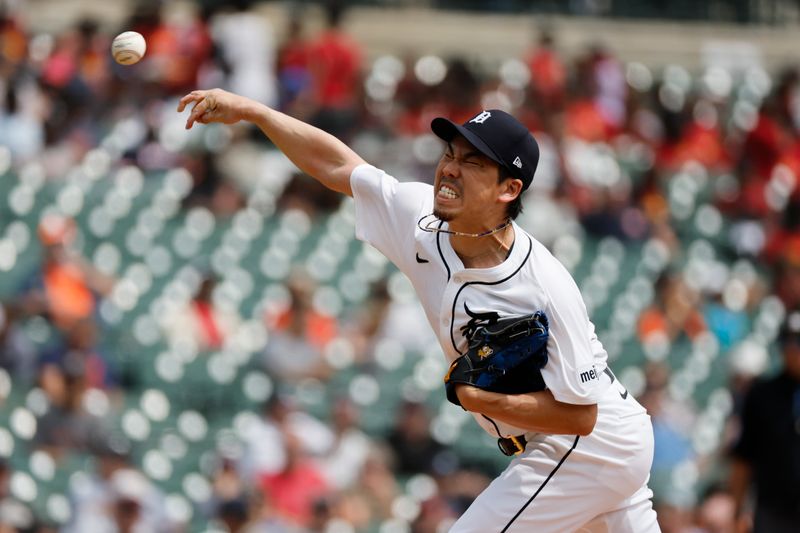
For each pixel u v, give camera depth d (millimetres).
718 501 33750
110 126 46969
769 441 25422
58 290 37656
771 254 51625
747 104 62219
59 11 57250
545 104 53281
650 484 36250
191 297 40000
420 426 35969
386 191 16688
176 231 44062
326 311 42844
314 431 34438
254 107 17031
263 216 45594
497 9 65000
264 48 49969
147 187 45219
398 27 62094
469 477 34312
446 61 57062
